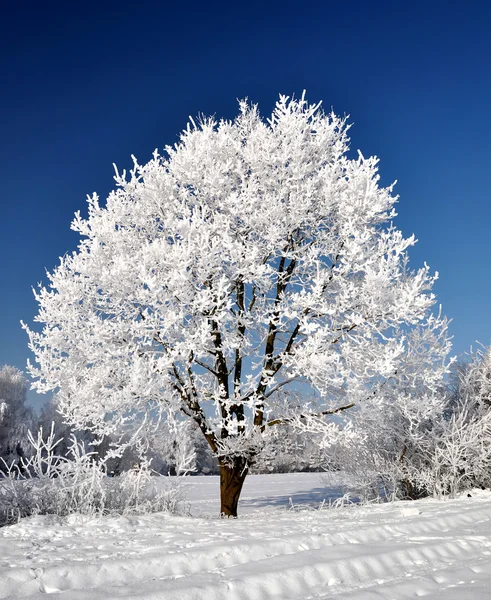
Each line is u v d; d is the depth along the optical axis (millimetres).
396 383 11406
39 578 4094
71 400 10164
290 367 11039
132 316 10734
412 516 8070
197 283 10719
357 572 4410
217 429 10789
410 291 9805
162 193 11734
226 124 12477
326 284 11062
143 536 6254
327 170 11789
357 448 13172
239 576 4078
